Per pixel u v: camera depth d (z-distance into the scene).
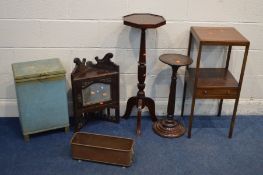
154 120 2.79
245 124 2.79
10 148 2.44
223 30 2.47
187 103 2.86
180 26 2.59
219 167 2.30
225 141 2.58
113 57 2.68
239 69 2.77
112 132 2.65
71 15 2.51
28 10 2.47
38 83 2.37
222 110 2.90
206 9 2.53
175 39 2.63
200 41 2.24
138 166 2.29
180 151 2.45
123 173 2.22
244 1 2.52
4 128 2.67
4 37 2.54
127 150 2.21
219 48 2.67
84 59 2.55
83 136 2.42
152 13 2.53
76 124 2.60
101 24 2.55
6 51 2.60
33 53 2.62
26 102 2.40
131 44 2.63
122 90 2.80
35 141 2.52
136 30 2.58
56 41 2.59
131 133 2.64
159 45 2.65
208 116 2.90
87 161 2.32
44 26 2.53
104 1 2.47
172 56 2.49
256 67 2.77
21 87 2.34
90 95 2.57
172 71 2.63
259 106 2.90
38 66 2.46
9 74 2.68
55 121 2.54
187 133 2.65
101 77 2.52
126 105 2.81
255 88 2.85
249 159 2.39
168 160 2.35
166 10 2.52
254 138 2.62
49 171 2.22
